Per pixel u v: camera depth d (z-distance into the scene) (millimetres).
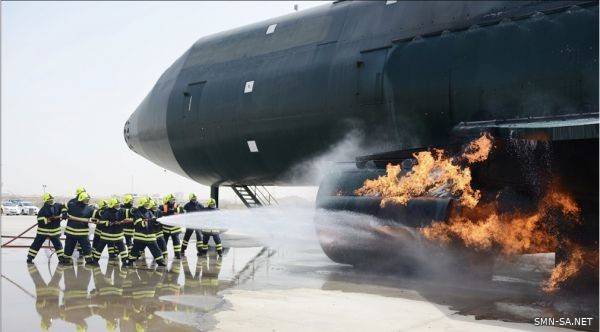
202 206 14125
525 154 8188
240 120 12641
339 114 10883
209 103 13352
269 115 12062
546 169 8219
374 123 10445
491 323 6371
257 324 6270
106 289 8641
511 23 9109
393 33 10609
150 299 7770
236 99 12742
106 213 11789
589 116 7801
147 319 6508
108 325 6215
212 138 13422
